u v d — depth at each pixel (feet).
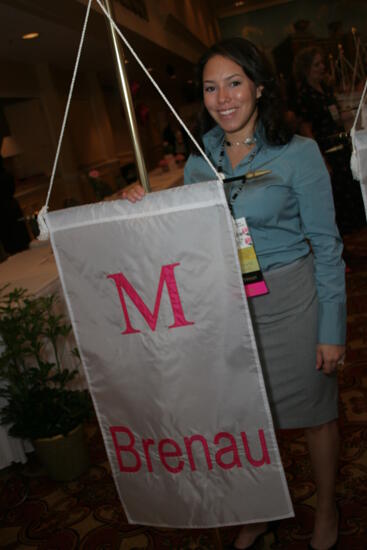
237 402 4.83
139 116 41.73
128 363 4.97
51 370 9.41
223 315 4.71
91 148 34.47
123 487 5.31
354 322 12.43
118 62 5.38
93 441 9.50
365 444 7.88
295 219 5.45
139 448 5.14
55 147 28.78
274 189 5.22
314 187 5.17
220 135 5.73
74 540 7.14
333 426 5.81
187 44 40.40
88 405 8.51
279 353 5.53
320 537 5.92
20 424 8.38
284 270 5.39
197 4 44.60
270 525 6.36
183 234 4.64
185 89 53.93
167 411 4.95
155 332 4.85
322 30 51.03
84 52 26.35
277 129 5.21
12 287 10.09
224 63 5.16
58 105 28.73
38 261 11.94
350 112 15.57
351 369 10.30
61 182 28.94
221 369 4.80
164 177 23.85
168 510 5.22
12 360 8.88
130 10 25.41
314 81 15.39
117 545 6.88
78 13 19.25
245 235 5.24
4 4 15.38
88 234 4.84
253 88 5.23
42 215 4.91
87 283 4.93
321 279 5.34
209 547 6.56
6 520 7.86
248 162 5.32
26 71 26.53
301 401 5.60
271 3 51.75
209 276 4.67
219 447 4.94
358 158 4.74
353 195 17.54
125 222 4.73
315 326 5.47
